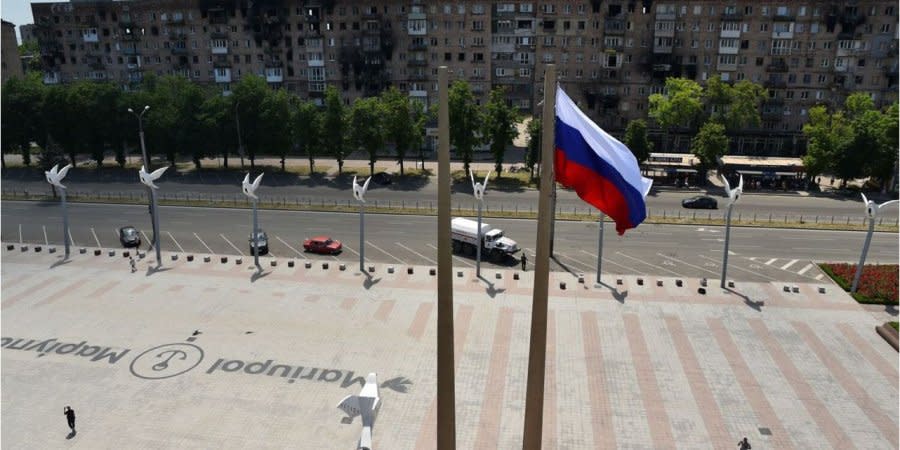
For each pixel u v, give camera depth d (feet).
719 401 120.26
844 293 172.04
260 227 240.53
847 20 357.41
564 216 255.91
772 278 185.98
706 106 370.12
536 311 65.87
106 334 148.77
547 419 114.73
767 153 381.40
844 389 124.26
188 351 140.46
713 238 226.79
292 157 382.22
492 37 385.91
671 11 362.94
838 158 300.20
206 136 335.47
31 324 153.79
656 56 370.12
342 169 345.72
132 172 343.87
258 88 333.01
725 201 284.00
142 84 403.54
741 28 364.17
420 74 396.78
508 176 329.72
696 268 194.80
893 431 110.93
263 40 408.26
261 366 134.10
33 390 124.67
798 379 127.95
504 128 317.83
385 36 392.27
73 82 418.92
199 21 415.03
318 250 209.26
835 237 228.02
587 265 197.77
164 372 131.44
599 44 375.04
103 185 313.73
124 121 342.64
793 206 275.18
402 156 326.03
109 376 130.11
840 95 369.30
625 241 223.10
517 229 237.25
